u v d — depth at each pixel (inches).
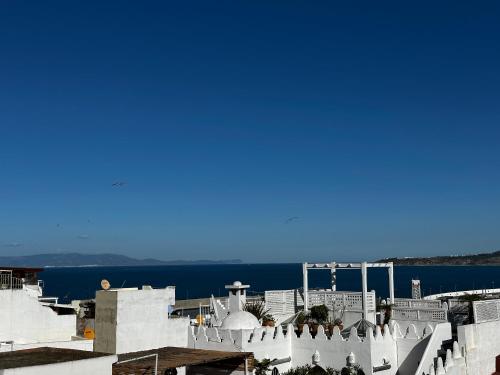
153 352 1246.9
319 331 1505.9
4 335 1255.5
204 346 1464.1
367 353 1417.3
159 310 1347.2
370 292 1812.3
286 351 1528.1
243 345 1402.6
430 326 1483.8
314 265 1952.5
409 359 1478.8
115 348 1243.8
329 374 1409.9
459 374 1371.8
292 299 2046.0
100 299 1293.1
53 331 1337.4
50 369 780.6
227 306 1962.4
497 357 1499.8
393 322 1581.0
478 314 1494.8
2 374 729.0
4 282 1437.0
